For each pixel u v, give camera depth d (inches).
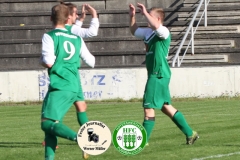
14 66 3026.6
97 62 3004.4
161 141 1062.4
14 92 2204.7
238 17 3142.2
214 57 2871.6
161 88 954.1
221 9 3176.7
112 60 3009.4
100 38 3088.1
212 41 2989.7
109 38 3088.1
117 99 2183.8
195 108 1817.2
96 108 1903.3
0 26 3213.6
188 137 1004.6
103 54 3004.4
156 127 1298.0
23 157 916.0
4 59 3031.5
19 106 2080.5
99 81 2183.8
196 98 2174.0
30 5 3410.4
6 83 2201.0
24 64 3031.5
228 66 2191.2
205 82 2183.8
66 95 751.7
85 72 2183.8
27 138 1166.3
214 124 1338.6
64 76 757.9
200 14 3161.9
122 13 3253.0
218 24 3080.7
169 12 3206.2
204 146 992.2
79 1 3400.6
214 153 919.0
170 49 2928.2
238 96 2180.1
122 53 3004.4
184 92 2183.8
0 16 3289.9
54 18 783.1
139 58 3006.9
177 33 3065.9
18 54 3031.5
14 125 1433.3
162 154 913.5
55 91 751.7
